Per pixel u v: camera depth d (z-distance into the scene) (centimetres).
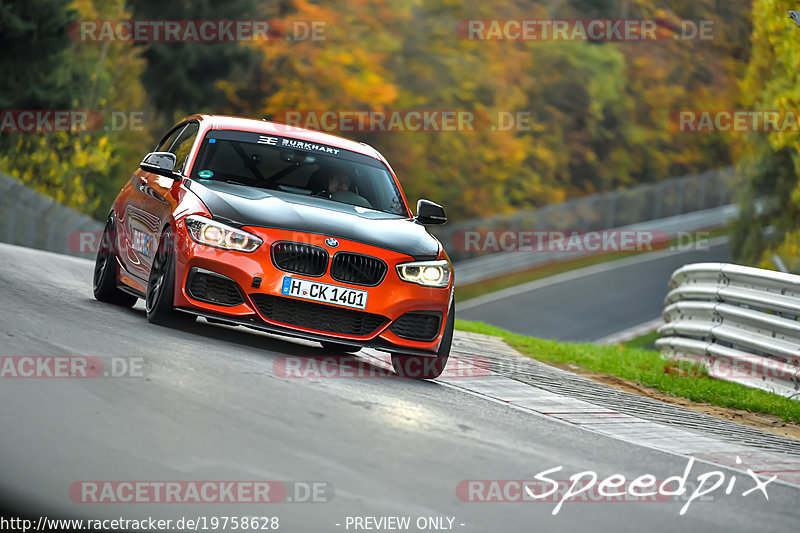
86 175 14712
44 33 13175
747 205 13138
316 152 3123
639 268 18150
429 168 19425
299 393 2080
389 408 2109
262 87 16125
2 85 13138
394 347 2667
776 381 3697
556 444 2062
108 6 15900
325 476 1514
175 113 16188
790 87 7388
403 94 18688
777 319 3688
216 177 2916
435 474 1631
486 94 19625
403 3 18125
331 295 2600
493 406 2455
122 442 1529
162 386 1911
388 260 2658
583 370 3900
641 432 2462
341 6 17288
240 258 2570
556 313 14662
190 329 2777
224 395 1930
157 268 2750
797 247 10856
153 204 2945
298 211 2709
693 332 4303
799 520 1734
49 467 1388
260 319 2567
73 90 13788
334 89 15962
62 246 10169
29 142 13588
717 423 2917
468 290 16438
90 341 2266
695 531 1548
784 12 7250
